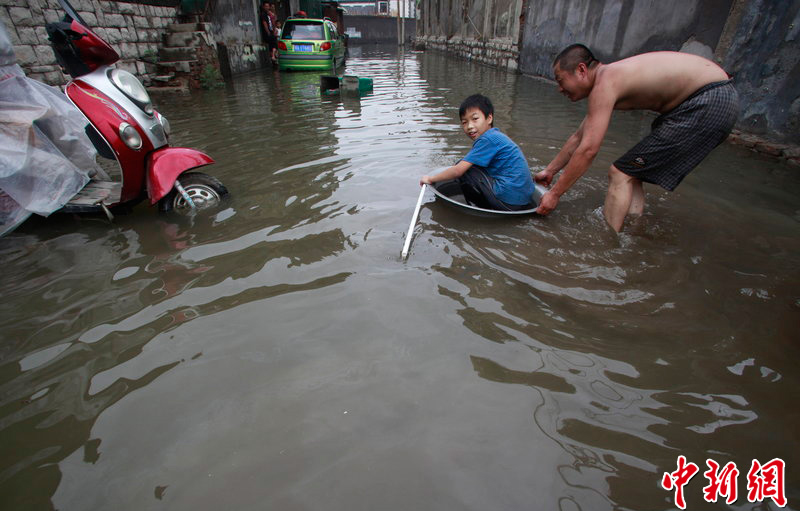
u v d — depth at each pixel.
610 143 4.93
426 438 1.41
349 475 1.29
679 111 2.51
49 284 2.28
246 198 3.31
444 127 5.55
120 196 2.99
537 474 1.29
